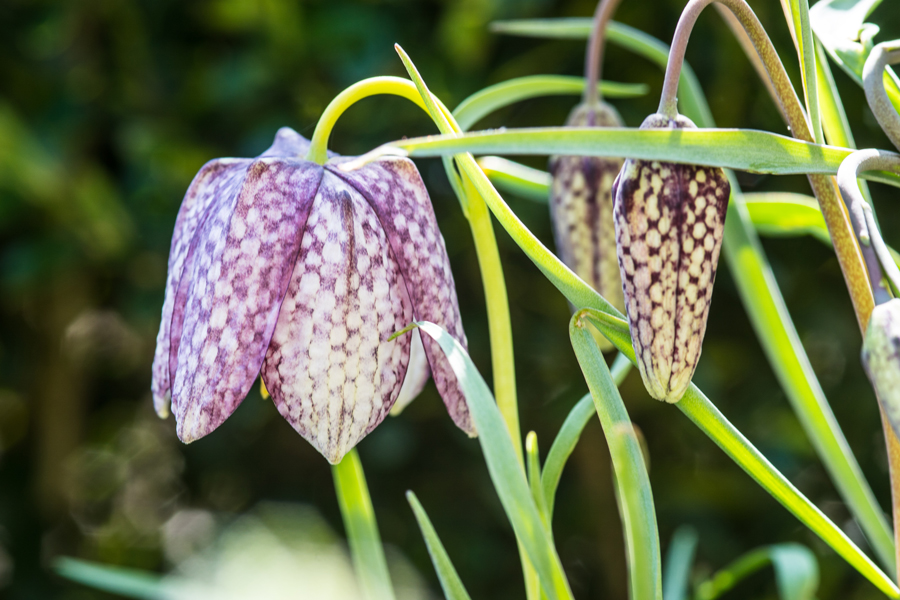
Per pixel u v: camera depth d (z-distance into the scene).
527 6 0.54
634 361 0.31
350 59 0.59
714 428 0.32
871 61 0.31
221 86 0.61
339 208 0.32
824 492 0.70
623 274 0.31
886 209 0.60
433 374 0.33
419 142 0.31
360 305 0.32
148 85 0.66
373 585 0.36
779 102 0.32
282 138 0.34
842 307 0.64
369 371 0.32
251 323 0.32
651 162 0.31
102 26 0.67
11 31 0.67
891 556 0.38
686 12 0.31
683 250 0.31
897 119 0.31
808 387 0.38
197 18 0.66
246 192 0.32
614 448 0.31
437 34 0.59
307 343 0.32
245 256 0.32
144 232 0.64
